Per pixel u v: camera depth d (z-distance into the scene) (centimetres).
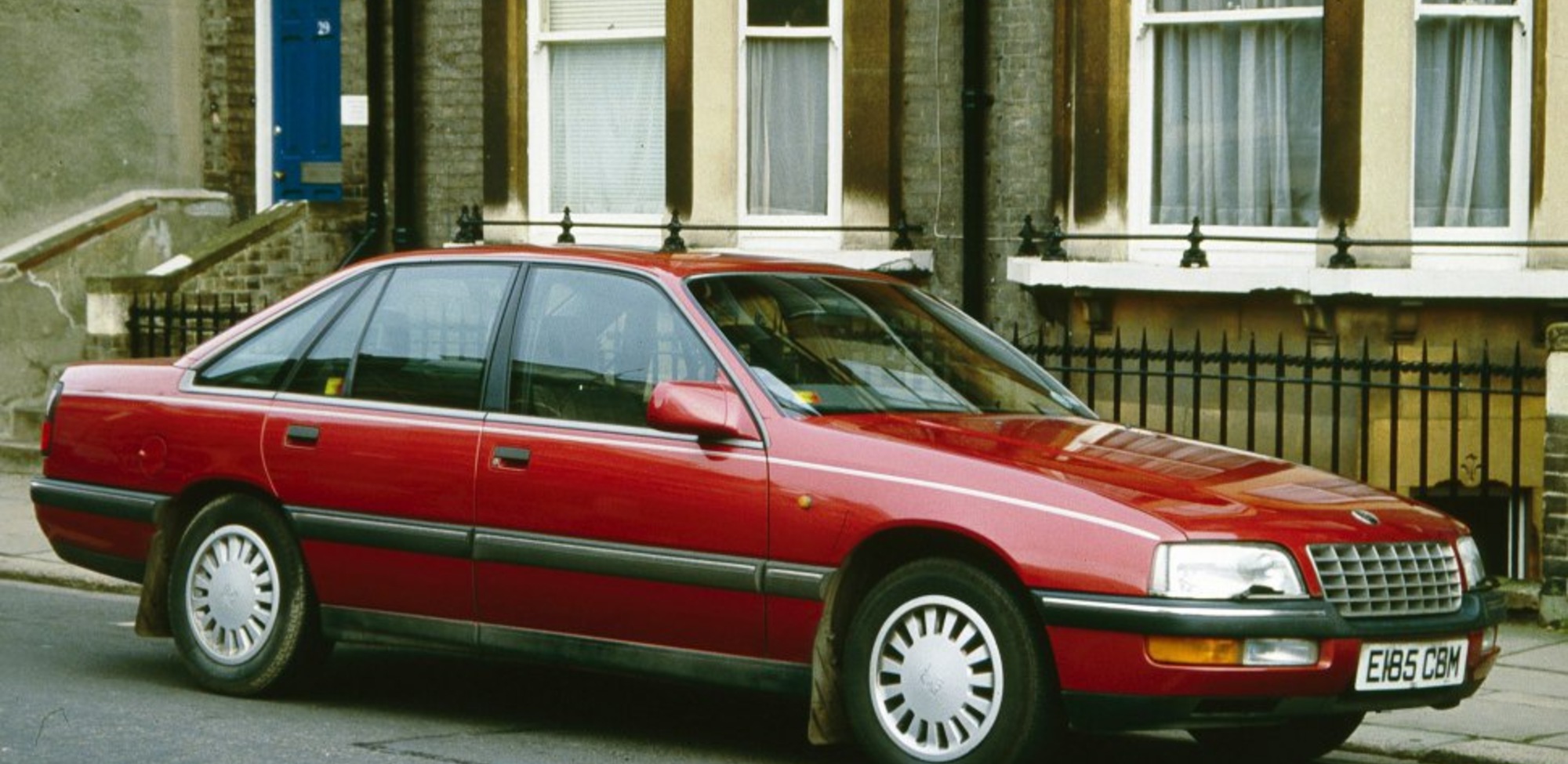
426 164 1582
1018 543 655
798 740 780
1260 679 639
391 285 816
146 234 1670
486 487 754
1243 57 1252
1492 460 1182
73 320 1634
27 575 1159
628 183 1488
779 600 696
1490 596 719
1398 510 710
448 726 783
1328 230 1199
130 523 848
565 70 1505
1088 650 643
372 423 787
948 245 1377
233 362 841
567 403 754
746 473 704
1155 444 746
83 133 1662
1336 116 1192
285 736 750
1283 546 650
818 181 1423
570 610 741
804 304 777
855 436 695
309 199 1697
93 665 895
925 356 783
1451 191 1209
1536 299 1154
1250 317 1220
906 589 679
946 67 1370
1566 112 1167
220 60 1712
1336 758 787
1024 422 751
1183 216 1270
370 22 1598
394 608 784
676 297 750
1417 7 1195
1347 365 1070
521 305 781
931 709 672
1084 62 1281
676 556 714
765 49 1427
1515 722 822
